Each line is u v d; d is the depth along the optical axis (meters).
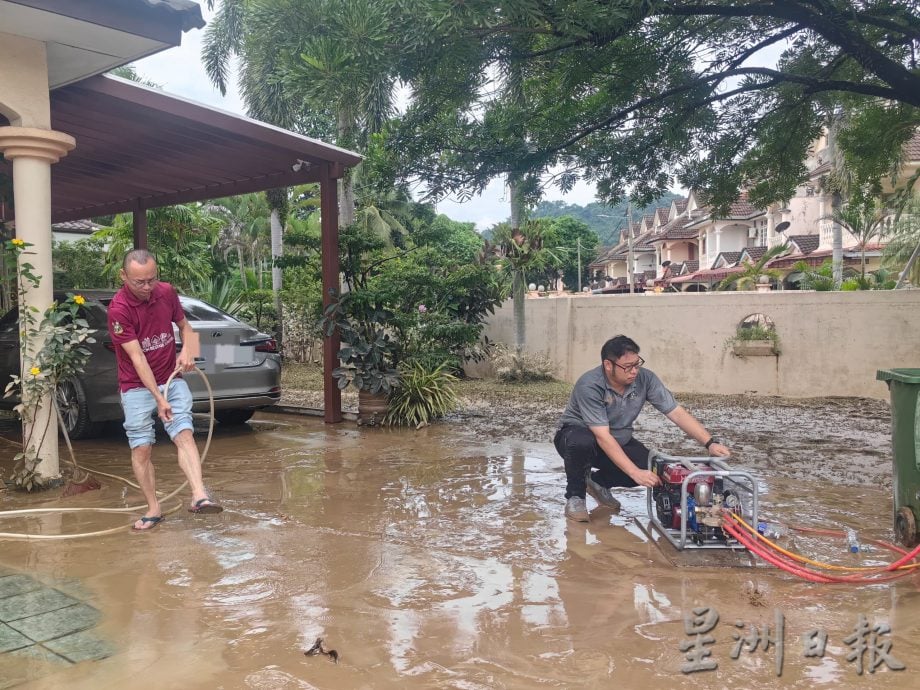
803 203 33.69
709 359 11.62
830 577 3.43
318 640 2.76
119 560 3.76
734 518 3.78
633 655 2.71
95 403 6.96
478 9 5.22
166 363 4.48
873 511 4.71
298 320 16.62
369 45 5.57
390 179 8.30
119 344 4.22
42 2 4.57
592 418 4.36
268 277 29.72
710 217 9.99
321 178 8.25
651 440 7.37
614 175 9.27
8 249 5.04
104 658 2.68
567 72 7.91
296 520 4.50
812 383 11.20
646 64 7.89
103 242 21.62
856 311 11.00
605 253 64.62
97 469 6.00
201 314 7.61
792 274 27.81
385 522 4.46
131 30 4.99
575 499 4.61
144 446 4.32
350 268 8.88
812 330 11.17
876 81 9.12
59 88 6.03
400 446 6.98
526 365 12.65
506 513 4.66
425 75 6.79
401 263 10.51
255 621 3.00
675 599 3.26
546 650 2.75
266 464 6.14
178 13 5.16
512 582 3.46
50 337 5.08
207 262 20.59
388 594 3.30
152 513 4.39
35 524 4.45
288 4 5.73
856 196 11.11
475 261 12.79
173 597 3.26
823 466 6.16
